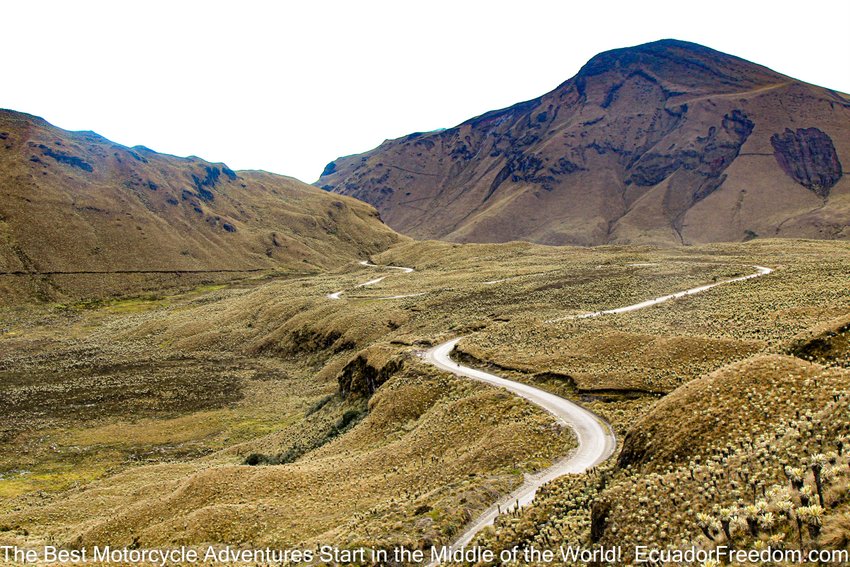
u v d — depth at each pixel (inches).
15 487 2252.7
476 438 1619.1
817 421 736.3
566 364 2081.7
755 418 943.0
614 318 2790.4
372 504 1379.2
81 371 4338.1
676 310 2847.0
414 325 3858.3
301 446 2415.1
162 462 2556.6
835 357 1411.2
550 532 915.4
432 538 1007.6
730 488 706.2
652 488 792.3
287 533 1314.0
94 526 1601.9
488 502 1120.8
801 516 518.6
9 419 3176.7
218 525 1407.5
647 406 1553.9
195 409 3385.8
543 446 1402.6
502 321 3250.5
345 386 2970.0
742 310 2493.8
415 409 2101.4
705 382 1112.8
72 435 2940.5
